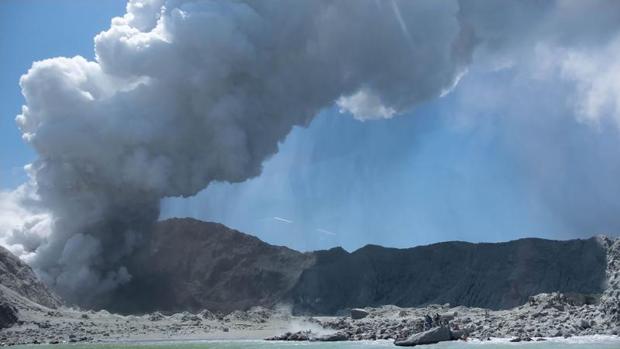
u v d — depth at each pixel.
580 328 98.44
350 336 109.62
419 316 138.12
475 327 108.38
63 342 113.94
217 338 120.25
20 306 144.50
